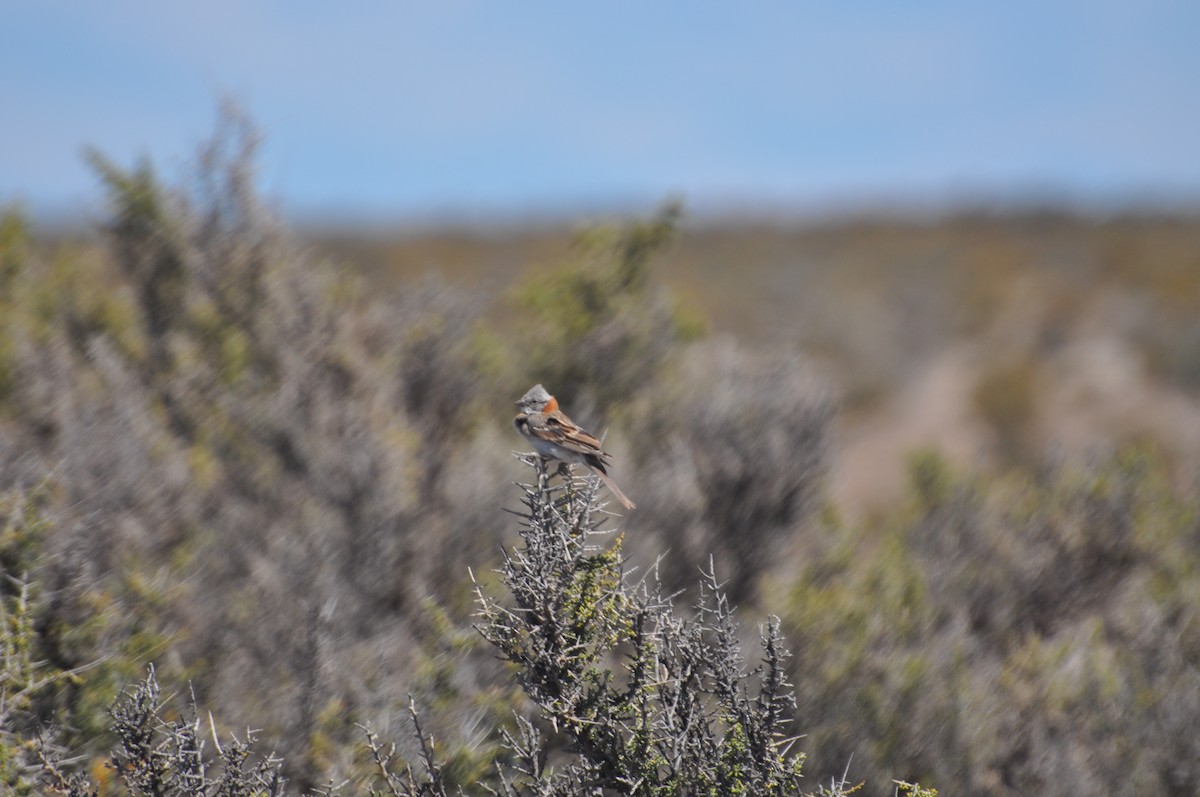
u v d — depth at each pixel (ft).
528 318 101.14
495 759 46.60
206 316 85.66
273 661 53.01
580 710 38.19
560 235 444.55
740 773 38.01
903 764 59.06
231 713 50.03
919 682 61.21
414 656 52.11
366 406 80.12
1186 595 74.69
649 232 100.58
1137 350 246.47
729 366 94.68
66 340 83.25
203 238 87.86
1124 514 83.05
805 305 300.40
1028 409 209.97
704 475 83.05
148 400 76.69
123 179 86.28
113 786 42.32
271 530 64.85
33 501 51.24
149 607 52.11
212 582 61.00
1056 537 83.82
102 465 62.49
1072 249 409.69
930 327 288.92
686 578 75.10
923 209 529.86
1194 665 68.90
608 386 95.50
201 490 68.44
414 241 420.77
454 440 84.84
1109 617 78.28
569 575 38.34
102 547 55.88
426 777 43.37
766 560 80.94
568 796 38.04
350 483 66.49
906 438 204.95
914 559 83.25
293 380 77.61
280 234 91.04
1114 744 60.85
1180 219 453.17
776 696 38.50
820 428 88.74
